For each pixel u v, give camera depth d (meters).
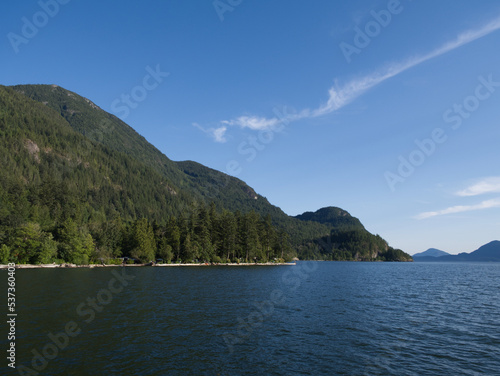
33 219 115.81
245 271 101.56
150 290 49.84
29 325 26.69
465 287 68.00
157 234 138.25
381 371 19.02
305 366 19.58
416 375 18.52
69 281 58.78
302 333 26.88
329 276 96.12
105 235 122.94
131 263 121.44
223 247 142.88
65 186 157.25
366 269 154.25
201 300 41.47
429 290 61.25
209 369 18.73
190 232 135.62
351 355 21.75
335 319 32.50
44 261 98.62
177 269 104.19
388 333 27.47
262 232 156.12
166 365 19.12
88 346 21.98
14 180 147.00
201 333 25.92
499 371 19.28
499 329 29.36
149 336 24.61
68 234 107.62
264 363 19.89
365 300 46.19
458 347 23.81
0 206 111.19
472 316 35.38
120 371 18.06
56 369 18.11
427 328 29.48
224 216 146.12
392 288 63.75
